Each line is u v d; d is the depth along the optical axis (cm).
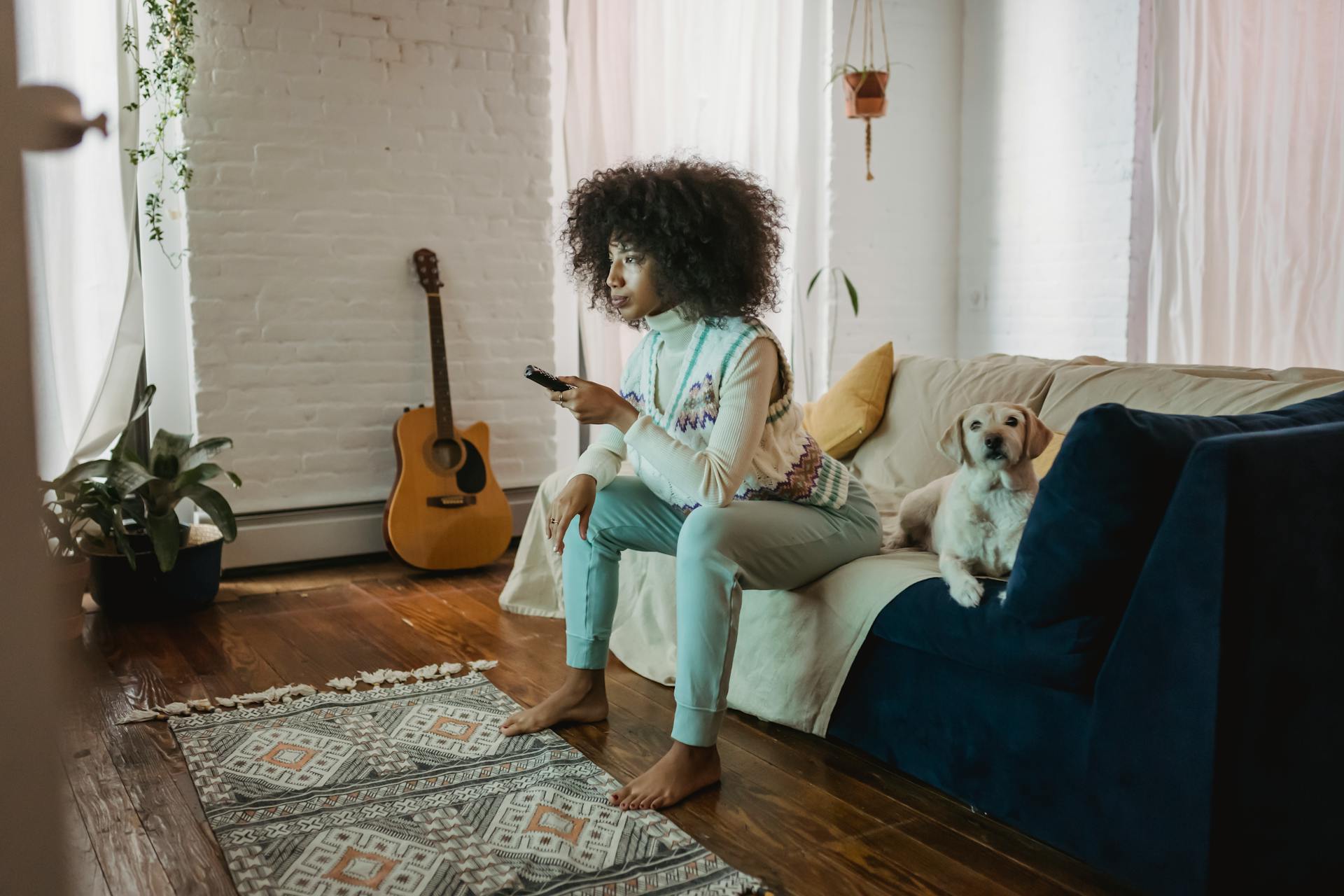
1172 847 146
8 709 35
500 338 395
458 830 172
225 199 346
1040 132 471
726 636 186
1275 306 396
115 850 167
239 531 355
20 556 35
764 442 198
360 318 370
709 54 430
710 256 190
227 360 351
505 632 291
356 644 280
